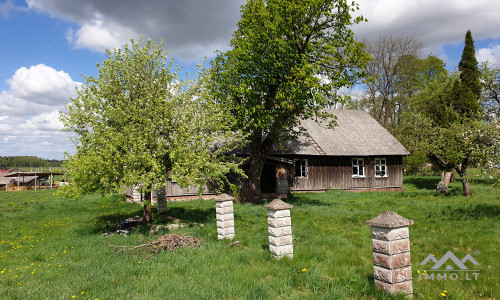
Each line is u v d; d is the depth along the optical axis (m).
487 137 16.64
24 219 16.16
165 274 7.10
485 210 13.62
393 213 5.59
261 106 16.81
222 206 10.18
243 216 14.08
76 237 11.59
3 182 49.50
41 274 7.50
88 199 25.06
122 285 6.48
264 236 10.41
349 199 20.73
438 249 8.77
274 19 16.45
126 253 8.95
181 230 11.50
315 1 16.16
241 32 18.66
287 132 20.23
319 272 6.77
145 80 12.57
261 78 17.33
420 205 16.44
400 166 28.39
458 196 19.89
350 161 27.25
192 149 12.38
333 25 17.66
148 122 11.32
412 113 22.70
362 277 6.54
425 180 33.59
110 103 11.96
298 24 17.11
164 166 11.66
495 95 35.84
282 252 7.97
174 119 12.38
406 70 43.12
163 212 15.78
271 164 24.67
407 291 5.50
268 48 16.58
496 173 13.54
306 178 25.92
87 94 11.86
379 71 42.69
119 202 22.42
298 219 13.37
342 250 8.62
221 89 17.91
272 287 6.22
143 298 5.77
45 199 27.30
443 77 29.50
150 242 9.45
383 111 46.34
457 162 19.81
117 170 11.01
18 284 6.87
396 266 5.45
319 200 20.47
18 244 10.83
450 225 11.58
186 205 18.28
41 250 9.87
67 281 6.84
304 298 5.69
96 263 8.10
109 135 10.84
